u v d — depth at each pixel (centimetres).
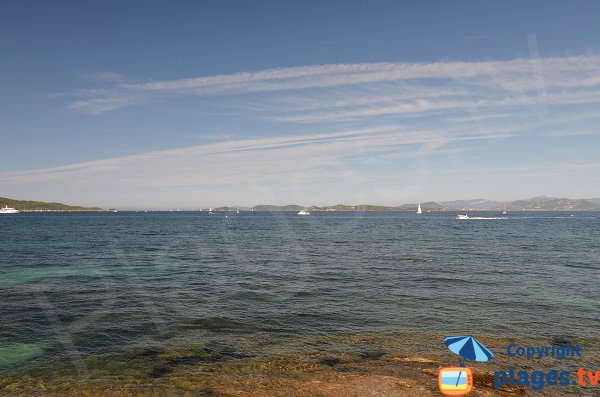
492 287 2512
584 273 3053
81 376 1215
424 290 2425
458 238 6712
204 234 7575
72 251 4522
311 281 2731
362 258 3988
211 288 2500
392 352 1415
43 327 1686
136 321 1780
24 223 12188
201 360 1344
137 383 1168
